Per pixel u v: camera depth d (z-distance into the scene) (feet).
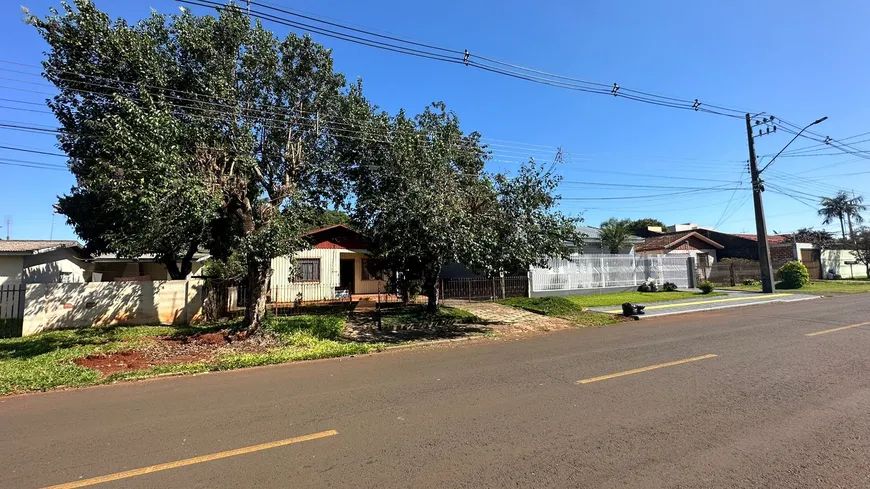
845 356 26.40
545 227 42.88
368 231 49.57
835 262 122.62
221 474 12.76
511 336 40.42
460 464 13.01
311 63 41.50
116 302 48.37
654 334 37.76
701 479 11.85
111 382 25.36
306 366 28.81
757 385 20.58
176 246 49.73
